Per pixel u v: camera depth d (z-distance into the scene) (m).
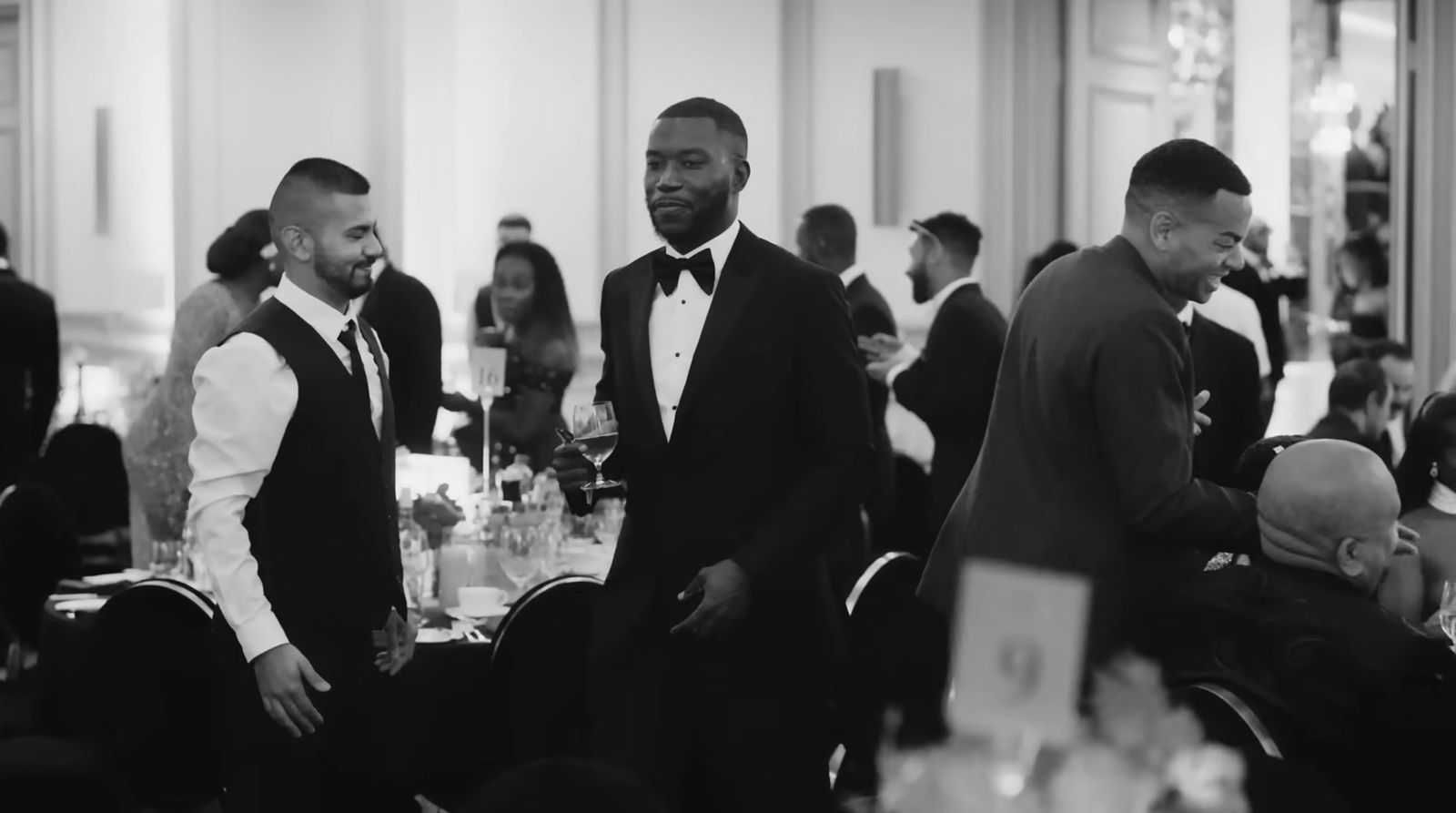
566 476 2.98
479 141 8.19
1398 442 8.63
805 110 8.01
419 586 4.18
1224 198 2.84
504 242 7.45
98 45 9.34
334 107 7.94
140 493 5.28
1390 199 9.67
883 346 5.50
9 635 4.78
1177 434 2.79
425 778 3.52
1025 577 2.23
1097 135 8.30
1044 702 2.20
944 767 2.28
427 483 4.46
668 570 2.87
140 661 3.54
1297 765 2.05
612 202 8.03
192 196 8.14
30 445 6.36
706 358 2.85
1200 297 2.93
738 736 2.85
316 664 2.86
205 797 3.58
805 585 2.91
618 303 3.00
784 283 2.88
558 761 1.50
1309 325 9.47
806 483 2.84
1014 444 2.98
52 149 9.61
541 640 3.53
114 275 9.33
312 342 2.87
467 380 8.09
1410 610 3.35
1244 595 2.43
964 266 5.54
